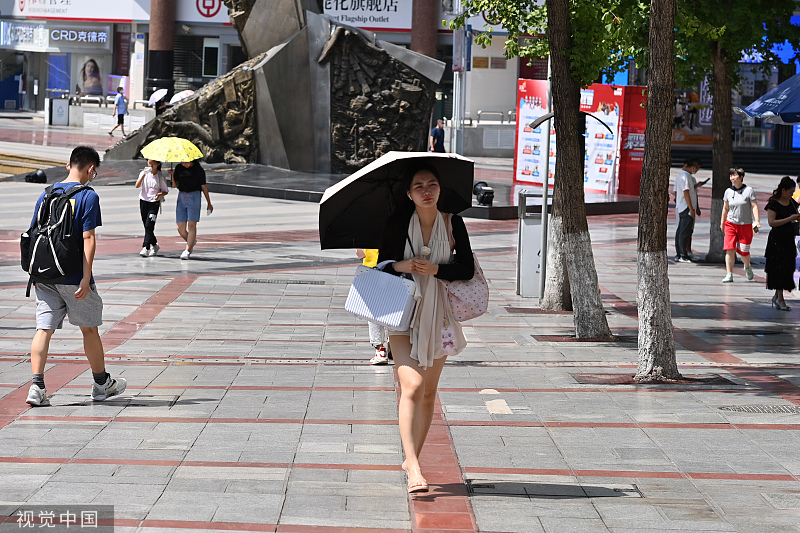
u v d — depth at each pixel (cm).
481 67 8931
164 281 2500
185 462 1094
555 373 1625
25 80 10812
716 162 3219
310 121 5016
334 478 1052
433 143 6069
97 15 9531
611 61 2525
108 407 1329
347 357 1719
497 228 3875
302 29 4975
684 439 1232
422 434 1073
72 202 1295
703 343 1950
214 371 1579
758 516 959
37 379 1324
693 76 3084
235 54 9162
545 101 5222
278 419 1290
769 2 2936
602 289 2638
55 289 1323
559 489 1033
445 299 1020
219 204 4303
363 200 1024
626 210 4609
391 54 5034
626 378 1588
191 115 5153
